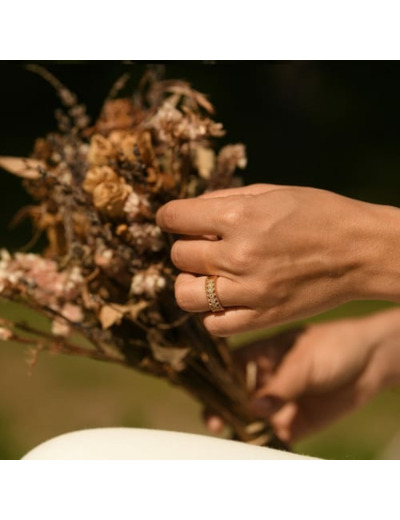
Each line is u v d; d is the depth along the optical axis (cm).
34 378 146
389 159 254
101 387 143
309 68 261
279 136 257
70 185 64
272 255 60
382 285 61
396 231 60
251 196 61
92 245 65
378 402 136
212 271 62
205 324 64
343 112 265
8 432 131
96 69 209
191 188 67
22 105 246
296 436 79
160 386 144
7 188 210
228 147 68
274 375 76
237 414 72
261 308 62
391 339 79
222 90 258
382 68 266
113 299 66
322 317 162
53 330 66
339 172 249
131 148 63
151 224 64
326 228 60
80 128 69
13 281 63
